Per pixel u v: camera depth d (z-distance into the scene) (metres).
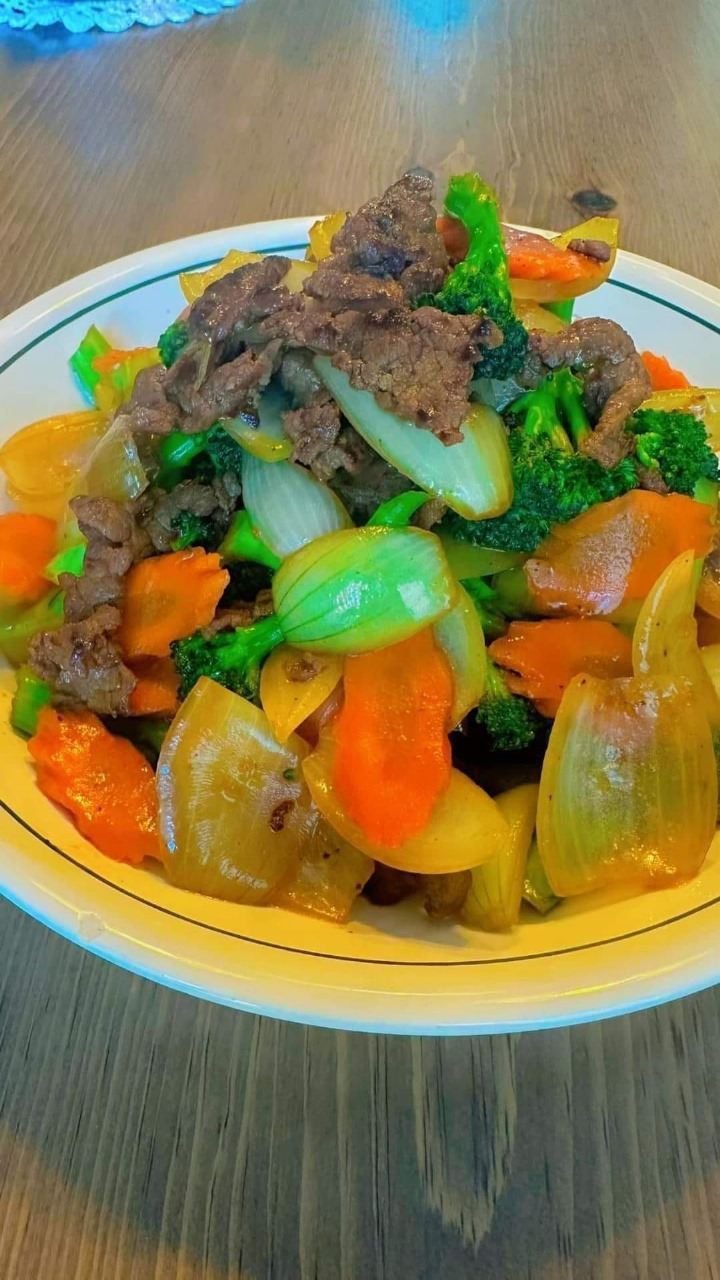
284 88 0.77
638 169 0.70
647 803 0.32
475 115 0.76
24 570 0.38
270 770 0.33
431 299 0.34
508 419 0.36
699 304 0.47
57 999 0.33
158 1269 0.29
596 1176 0.30
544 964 0.28
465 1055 0.32
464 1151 0.31
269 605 0.36
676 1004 0.34
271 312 0.33
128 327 0.45
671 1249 0.30
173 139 0.70
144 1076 0.31
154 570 0.35
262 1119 0.31
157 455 0.36
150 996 0.33
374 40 0.85
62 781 0.33
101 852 0.31
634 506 0.34
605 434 0.35
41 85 0.75
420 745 0.33
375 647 0.33
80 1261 0.29
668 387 0.45
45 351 0.42
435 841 0.32
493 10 0.93
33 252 0.57
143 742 0.36
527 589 0.36
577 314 0.47
